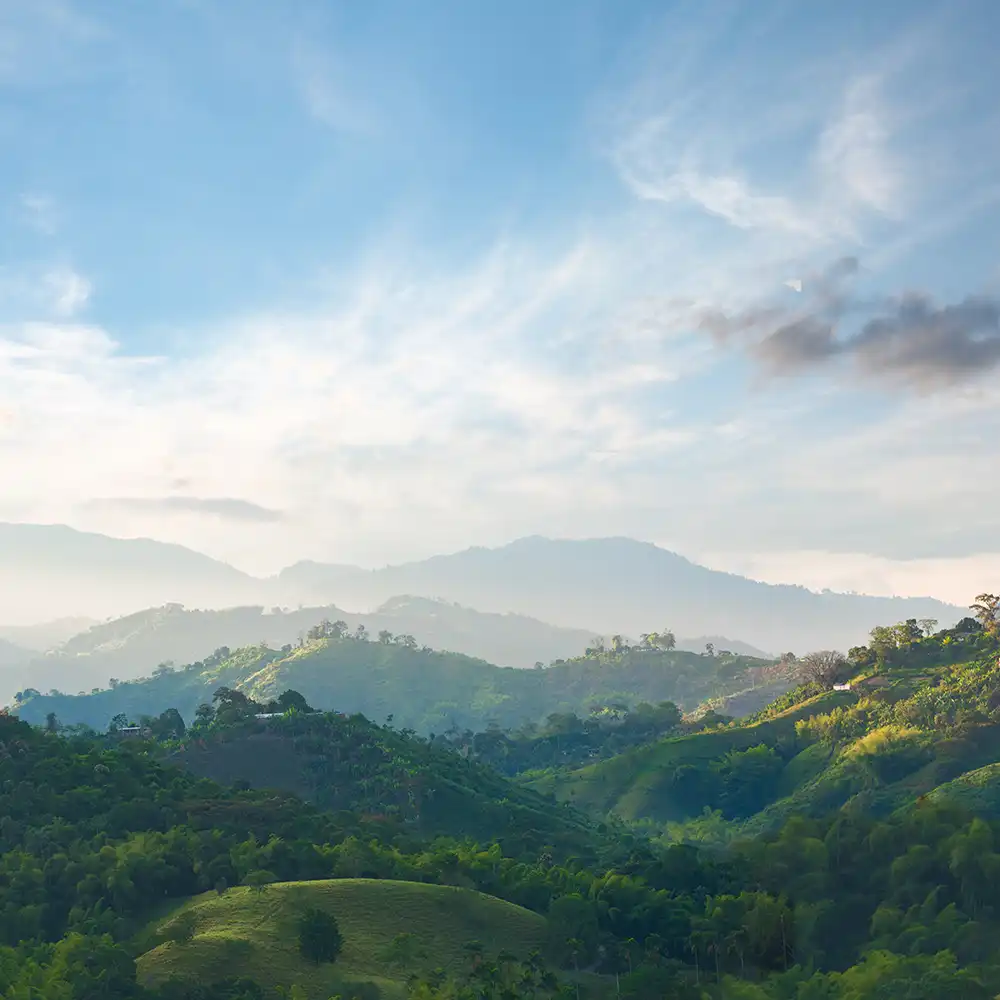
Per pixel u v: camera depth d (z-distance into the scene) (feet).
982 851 504.02
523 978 431.84
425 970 435.94
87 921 464.65
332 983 409.49
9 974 388.37
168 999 378.53
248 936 435.53
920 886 517.96
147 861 504.43
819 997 425.28
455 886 526.57
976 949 458.91
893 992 409.49
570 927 483.51
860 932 513.04
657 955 479.00
